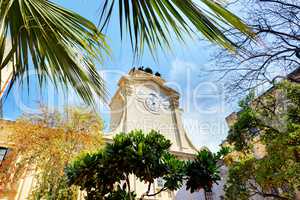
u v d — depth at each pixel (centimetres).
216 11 112
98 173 540
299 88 655
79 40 161
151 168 515
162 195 1280
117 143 533
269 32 392
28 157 922
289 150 685
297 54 412
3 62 142
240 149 862
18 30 146
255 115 754
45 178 879
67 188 868
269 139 768
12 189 996
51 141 904
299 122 720
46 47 160
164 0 128
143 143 529
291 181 733
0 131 1018
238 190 852
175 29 129
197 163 561
